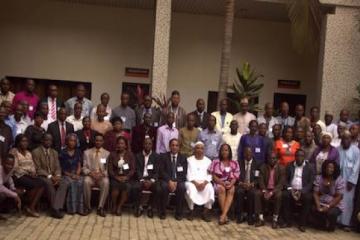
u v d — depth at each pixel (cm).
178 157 928
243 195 905
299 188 899
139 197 901
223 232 831
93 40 1359
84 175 900
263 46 1402
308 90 1408
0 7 1326
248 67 1163
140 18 1367
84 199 886
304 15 1123
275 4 1214
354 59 1162
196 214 951
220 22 1388
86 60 1358
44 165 875
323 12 1182
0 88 970
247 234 829
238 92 1144
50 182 859
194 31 1384
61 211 890
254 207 898
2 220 812
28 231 752
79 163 908
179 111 1023
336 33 1156
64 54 1352
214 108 1398
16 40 1335
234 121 972
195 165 925
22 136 864
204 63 1389
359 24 1155
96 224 823
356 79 1162
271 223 922
